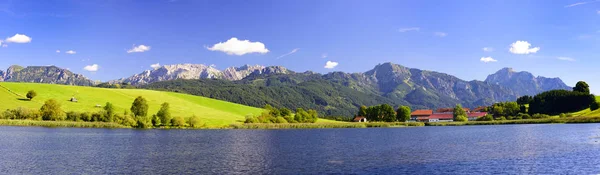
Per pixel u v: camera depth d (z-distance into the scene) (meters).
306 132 154.00
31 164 61.38
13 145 85.69
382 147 89.94
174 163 64.12
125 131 140.50
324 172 56.41
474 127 189.50
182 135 126.75
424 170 57.59
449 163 63.75
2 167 58.38
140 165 61.81
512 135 122.31
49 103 159.38
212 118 193.00
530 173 53.94
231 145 94.25
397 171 56.94
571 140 97.19
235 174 54.75
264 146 92.38
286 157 72.06
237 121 191.88
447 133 142.62
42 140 97.69
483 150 80.69
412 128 190.50
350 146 92.62
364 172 56.28
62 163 62.78
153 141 102.94
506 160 65.81
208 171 57.00
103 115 160.88
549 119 199.12
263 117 190.50
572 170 55.50
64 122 152.88
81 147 84.69
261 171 57.19
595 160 63.56
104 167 59.62
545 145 87.25
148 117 167.62
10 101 180.00
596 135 111.19
